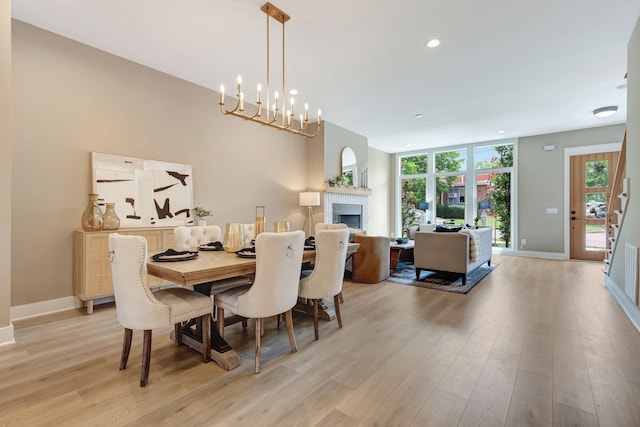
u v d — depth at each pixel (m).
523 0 2.55
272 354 2.24
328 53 3.46
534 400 1.68
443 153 8.37
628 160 3.28
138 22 2.91
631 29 2.96
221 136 4.66
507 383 1.85
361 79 4.11
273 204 5.50
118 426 1.48
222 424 1.50
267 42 3.18
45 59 3.05
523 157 7.15
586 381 1.86
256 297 2.02
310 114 5.57
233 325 2.84
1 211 2.36
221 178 4.66
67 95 3.19
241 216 4.96
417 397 1.72
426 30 3.00
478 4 2.61
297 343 2.43
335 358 2.18
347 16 2.79
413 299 3.63
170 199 3.98
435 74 3.96
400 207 9.15
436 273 5.05
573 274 5.03
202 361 2.13
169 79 4.02
